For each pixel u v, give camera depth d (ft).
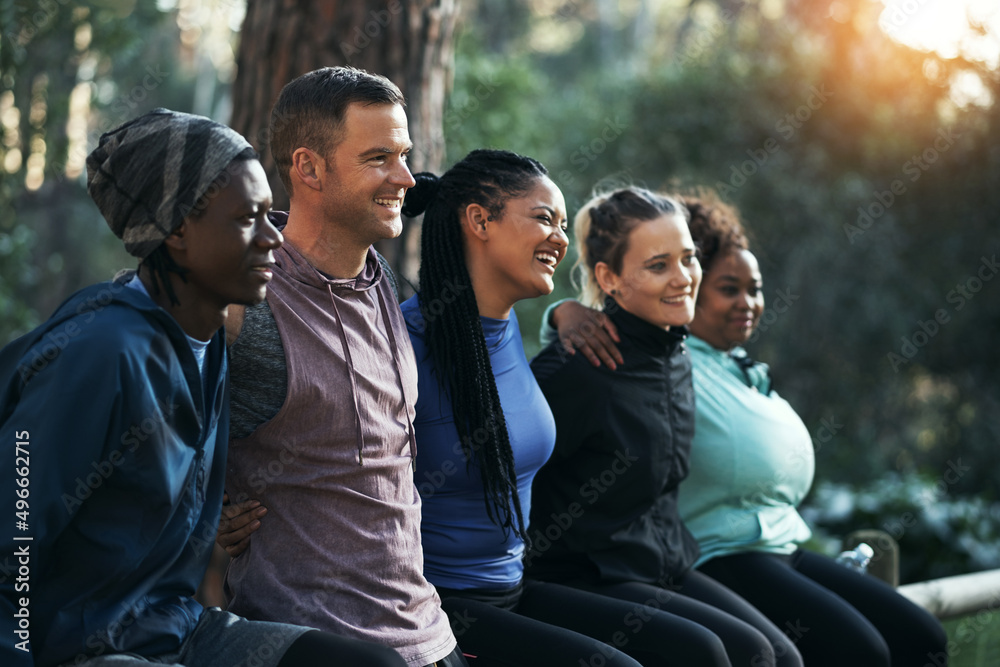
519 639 6.38
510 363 7.02
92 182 4.83
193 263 4.80
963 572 17.02
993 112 28.81
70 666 4.64
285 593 5.37
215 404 5.13
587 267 8.50
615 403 7.61
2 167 17.72
